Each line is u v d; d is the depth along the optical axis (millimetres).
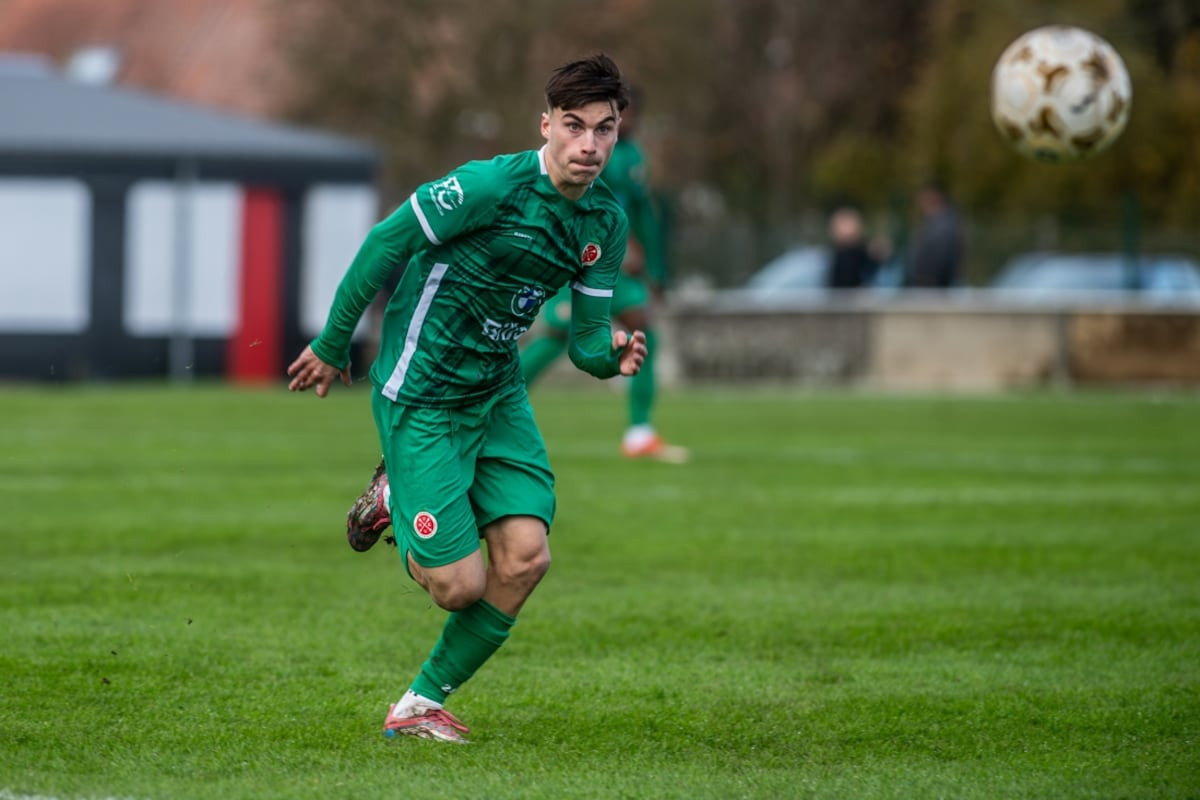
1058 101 28875
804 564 28953
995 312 85875
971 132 124062
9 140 83250
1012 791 15445
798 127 179750
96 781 15305
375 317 84562
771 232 103875
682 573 27922
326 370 17219
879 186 158750
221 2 168000
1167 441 54156
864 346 87562
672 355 90375
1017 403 73000
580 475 42125
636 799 15023
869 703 18984
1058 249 95188
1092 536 32469
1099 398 76750
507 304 16703
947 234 86750
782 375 89062
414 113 143500
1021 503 37531
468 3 142750
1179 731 17812
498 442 17094
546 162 16484
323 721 17797
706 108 172125
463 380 16688
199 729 17359
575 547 30562
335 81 141625
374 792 15055
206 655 21000
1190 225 112750
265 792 15000
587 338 17656
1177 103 116312
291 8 144625
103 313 84562
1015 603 25422
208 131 86500
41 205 83875
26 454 45406
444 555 16453
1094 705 18938
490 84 142875
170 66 162500
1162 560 29594
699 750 16953
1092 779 15859
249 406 66375
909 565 28906
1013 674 20562
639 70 146750
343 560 28594
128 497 36469
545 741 17219
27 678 19516
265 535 31281
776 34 180250
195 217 84688
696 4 154750
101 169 83750
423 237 16391
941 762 16547
